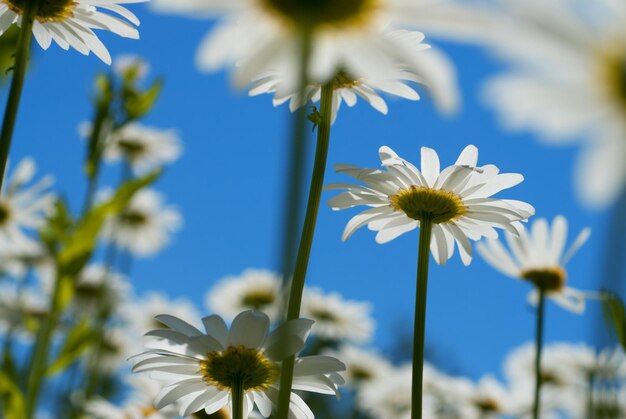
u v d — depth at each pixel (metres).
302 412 0.64
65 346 0.82
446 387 1.02
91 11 0.67
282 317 0.54
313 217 0.63
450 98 0.47
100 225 0.82
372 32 0.56
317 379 0.63
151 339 0.64
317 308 1.23
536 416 0.70
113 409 0.75
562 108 0.30
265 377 0.64
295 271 0.63
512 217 0.66
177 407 0.71
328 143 0.64
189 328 0.64
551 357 1.01
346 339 1.26
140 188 0.82
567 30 0.30
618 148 0.28
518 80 0.29
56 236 0.86
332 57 0.56
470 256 0.67
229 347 0.63
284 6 0.55
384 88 0.66
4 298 1.14
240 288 1.21
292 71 0.54
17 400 0.77
